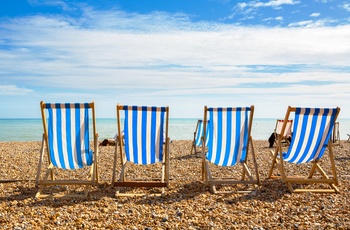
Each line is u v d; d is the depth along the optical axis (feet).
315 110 17.44
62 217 13.94
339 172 23.44
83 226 12.97
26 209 14.93
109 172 23.89
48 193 17.93
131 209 14.99
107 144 44.91
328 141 18.57
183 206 15.44
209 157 19.83
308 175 22.47
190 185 19.51
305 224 13.11
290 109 17.52
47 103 17.51
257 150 37.81
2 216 13.96
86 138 18.10
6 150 38.83
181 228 12.82
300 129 18.03
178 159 30.30
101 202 16.12
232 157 19.51
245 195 17.31
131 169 24.80
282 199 16.61
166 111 18.30
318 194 17.49
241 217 13.93
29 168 25.35
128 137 18.62
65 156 18.21
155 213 14.43
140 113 18.26
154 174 22.97
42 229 12.64
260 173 23.32
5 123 189.98
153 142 18.81
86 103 17.56
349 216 13.93
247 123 19.01
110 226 12.89
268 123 181.37
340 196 17.10
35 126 147.13
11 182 20.39
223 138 19.21
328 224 13.03
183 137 80.89
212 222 13.35
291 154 19.17
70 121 17.81
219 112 18.97
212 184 18.31
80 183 17.63
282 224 13.14
